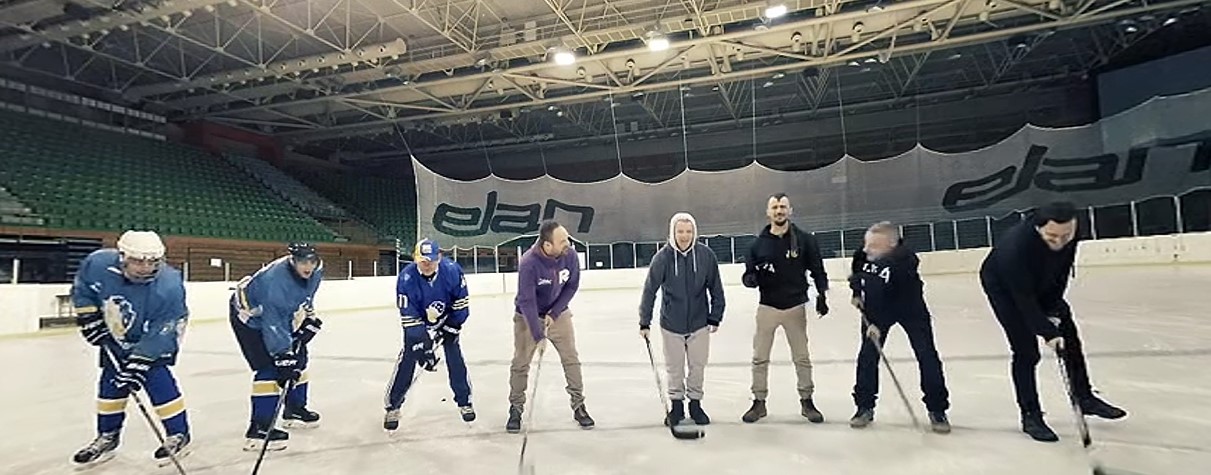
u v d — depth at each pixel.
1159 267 12.85
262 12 12.74
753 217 14.24
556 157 25.03
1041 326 2.73
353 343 7.18
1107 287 9.51
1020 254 2.76
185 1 12.19
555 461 2.77
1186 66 16.05
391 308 13.78
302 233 17.84
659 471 2.59
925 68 18.98
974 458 2.62
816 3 13.30
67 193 14.45
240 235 16.23
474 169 25.94
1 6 12.34
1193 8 14.15
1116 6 14.55
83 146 16.48
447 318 3.44
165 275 2.96
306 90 18.61
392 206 24.30
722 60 17.47
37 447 3.33
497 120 21.11
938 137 21.06
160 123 19.94
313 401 4.09
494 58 16.02
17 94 16.53
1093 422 3.07
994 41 16.20
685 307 3.18
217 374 5.33
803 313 3.21
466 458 2.87
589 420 3.30
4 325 9.21
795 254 3.18
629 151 24.22
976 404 3.45
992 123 20.33
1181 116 11.48
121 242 2.81
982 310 7.84
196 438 3.37
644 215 14.60
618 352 5.74
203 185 18.06
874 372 3.11
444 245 14.25
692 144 23.45
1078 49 17.62
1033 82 19.22
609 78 18.36
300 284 3.11
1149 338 5.18
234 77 16.02
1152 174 11.61
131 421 3.74
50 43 14.62
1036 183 12.31
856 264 3.15
